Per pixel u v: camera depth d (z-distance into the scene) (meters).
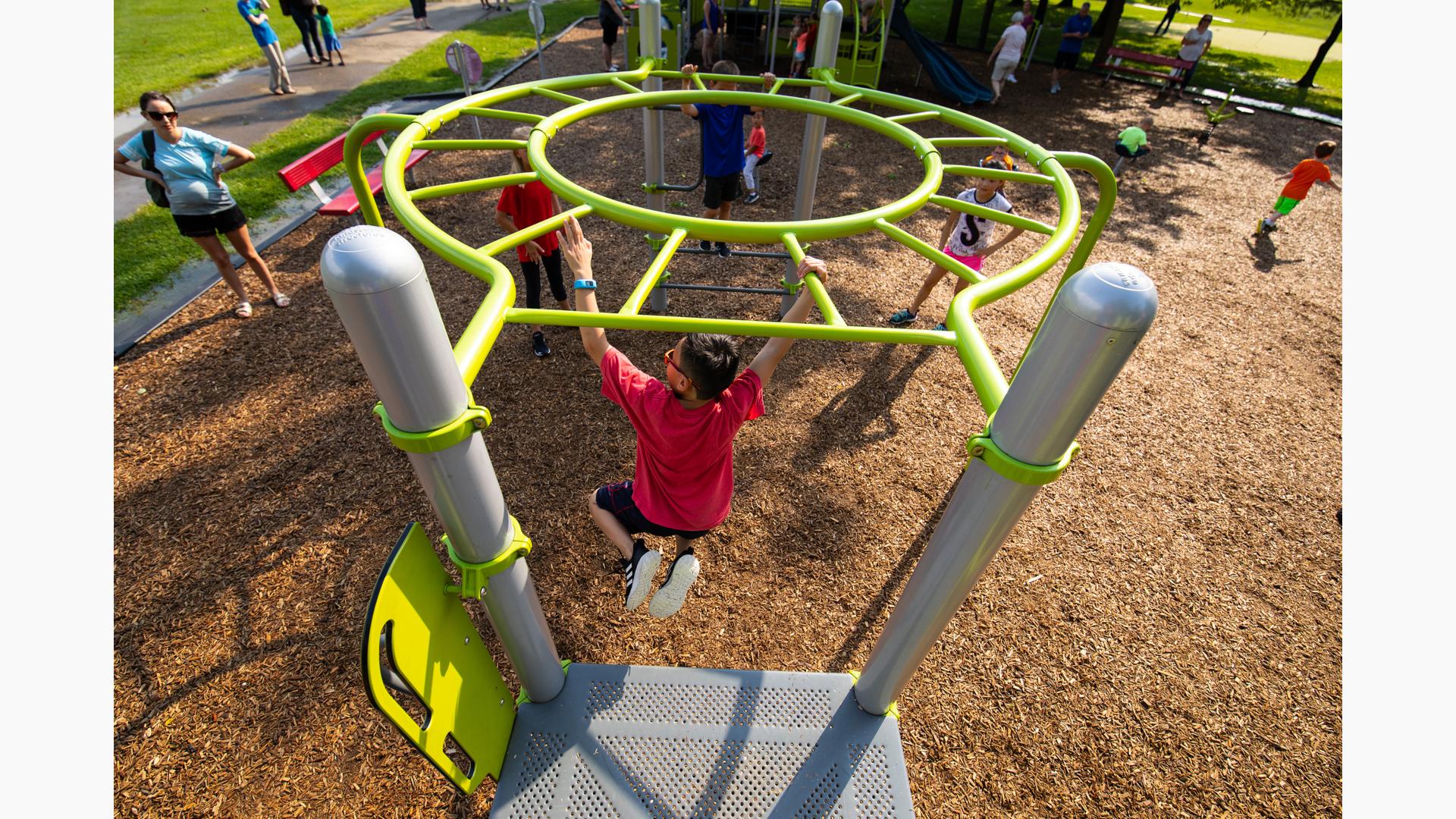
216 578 3.20
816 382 4.79
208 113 9.51
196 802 2.42
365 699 2.74
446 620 1.68
